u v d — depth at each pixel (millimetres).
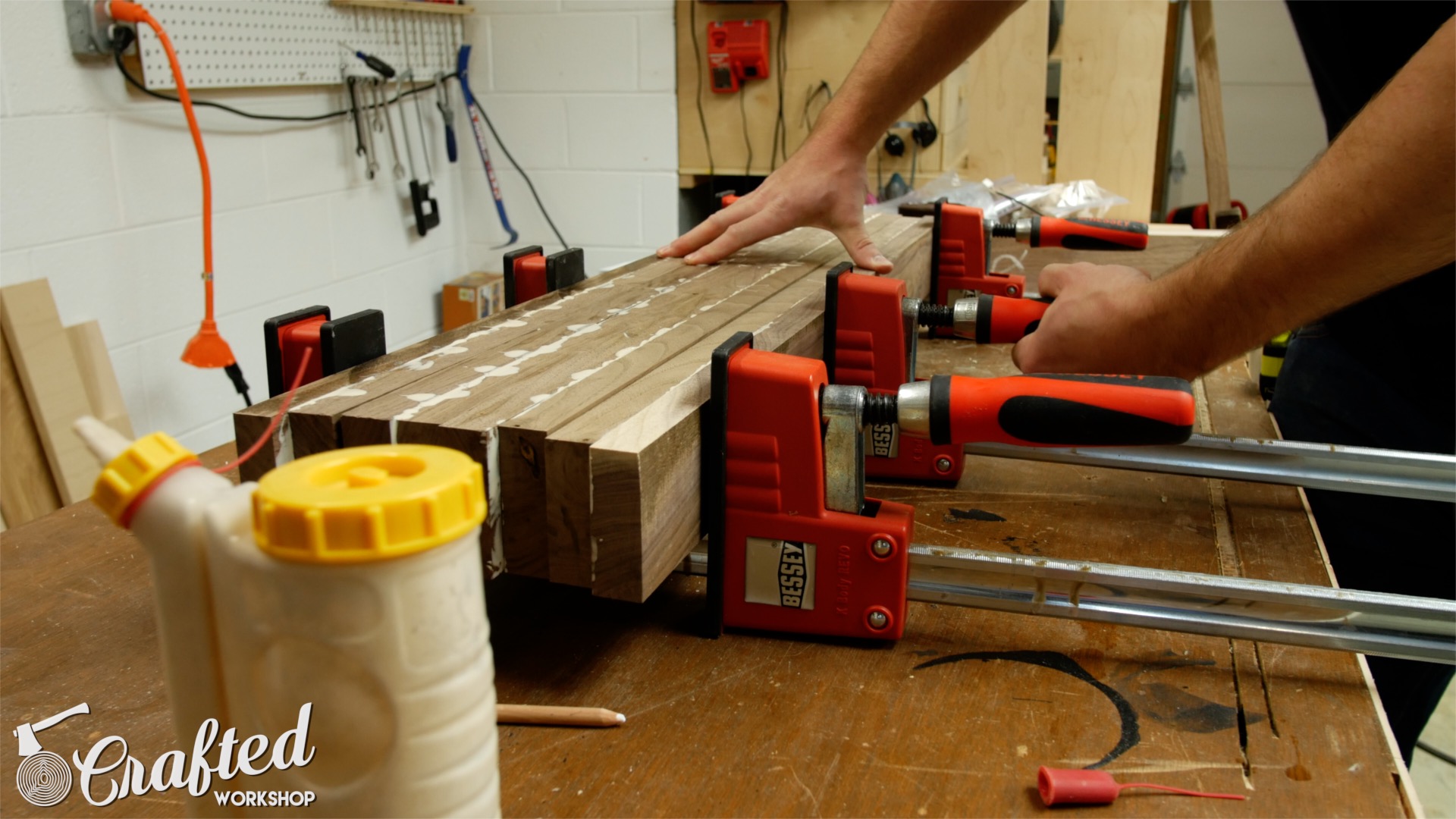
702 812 541
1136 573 713
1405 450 1234
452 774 378
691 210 2764
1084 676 674
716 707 636
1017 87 2098
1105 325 870
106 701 655
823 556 694
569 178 2705
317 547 336
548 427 610
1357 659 694
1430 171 619
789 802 550
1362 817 545
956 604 744
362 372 740
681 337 843
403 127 2535
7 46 1610
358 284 2477
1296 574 836
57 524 930
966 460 1105
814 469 680
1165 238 1698
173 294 1966
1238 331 779
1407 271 689
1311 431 1292
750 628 726
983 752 595
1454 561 1214
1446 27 627
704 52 2480
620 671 677
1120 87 2041
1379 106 659
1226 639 718
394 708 362
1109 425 650
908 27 1142
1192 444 977
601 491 591
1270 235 728
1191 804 554
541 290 1070
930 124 2328
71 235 1758
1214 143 1877
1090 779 549
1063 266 1044
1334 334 1269
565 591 790
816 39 2402
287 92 2186
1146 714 634
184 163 1954
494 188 2734
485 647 392
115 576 828
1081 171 2109
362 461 381
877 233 1399
